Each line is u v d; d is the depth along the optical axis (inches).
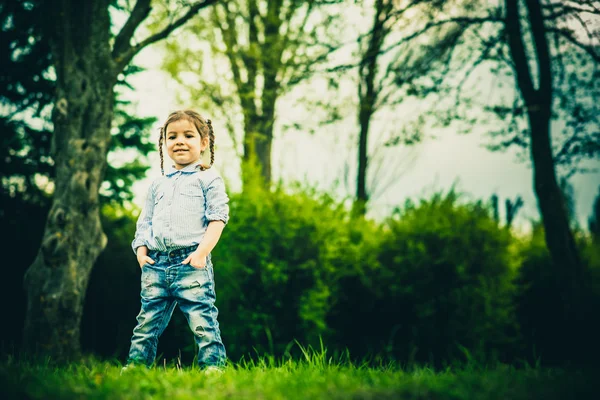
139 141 361.1
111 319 354.6
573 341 358.3
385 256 390.6
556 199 362.3
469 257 389.4
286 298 329.4
